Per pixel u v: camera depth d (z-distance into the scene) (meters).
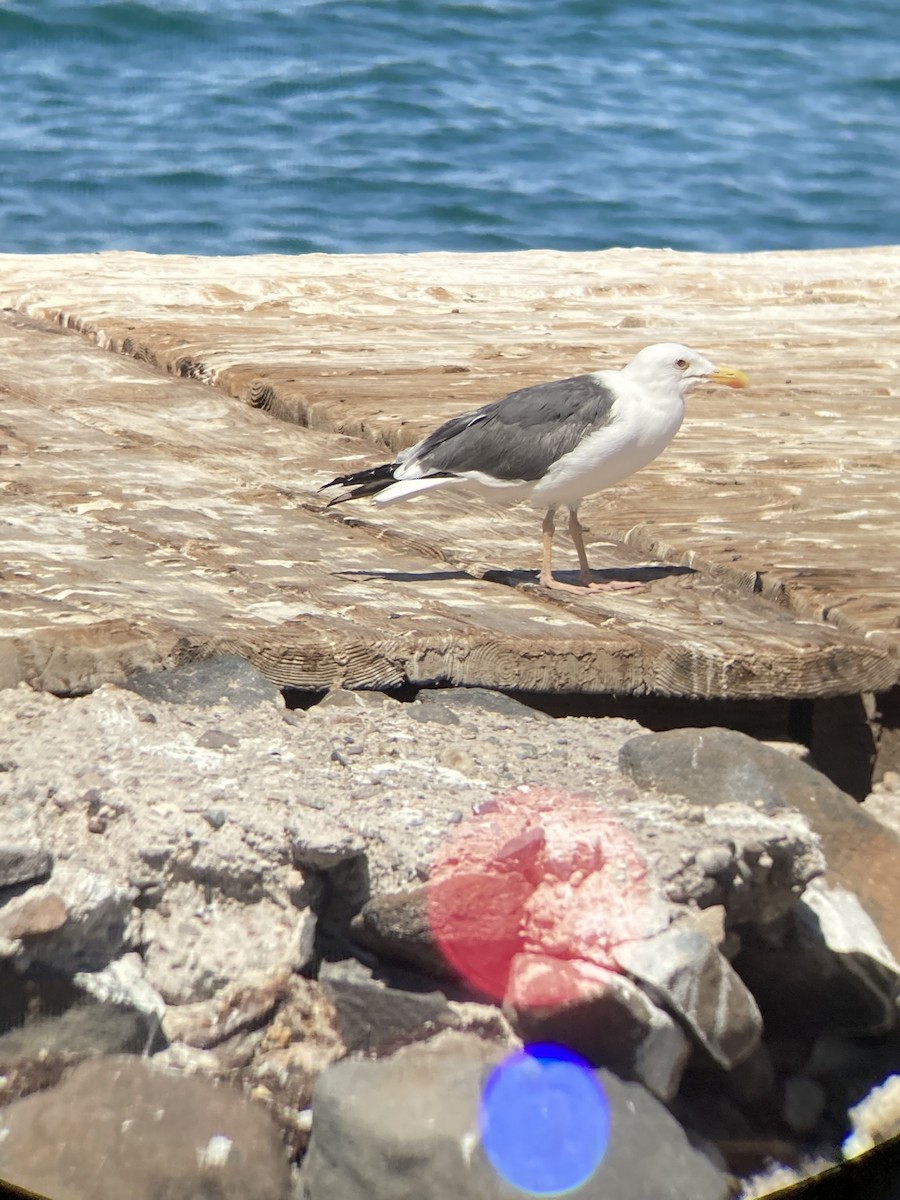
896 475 5.04
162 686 4.05
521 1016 3.75
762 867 3.83
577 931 3.75
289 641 4.12
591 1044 3.75
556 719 4.18
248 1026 3.78
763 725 4.36
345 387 5.48
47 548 4.45
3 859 3.78
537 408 4.39
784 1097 3.84
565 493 4.39
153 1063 3.76
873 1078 3.88
